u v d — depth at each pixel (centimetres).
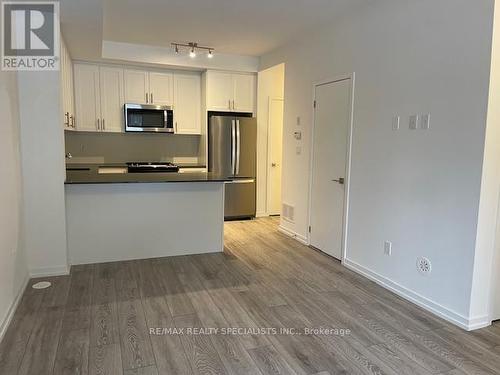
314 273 373
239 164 602
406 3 306
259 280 353
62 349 232
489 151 251
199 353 231
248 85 606
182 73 596
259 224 584
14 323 263
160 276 359
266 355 231
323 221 438
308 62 455
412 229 308
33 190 339
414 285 308
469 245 261
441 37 276
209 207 434
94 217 388
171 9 368
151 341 244
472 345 246
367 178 359
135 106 562
